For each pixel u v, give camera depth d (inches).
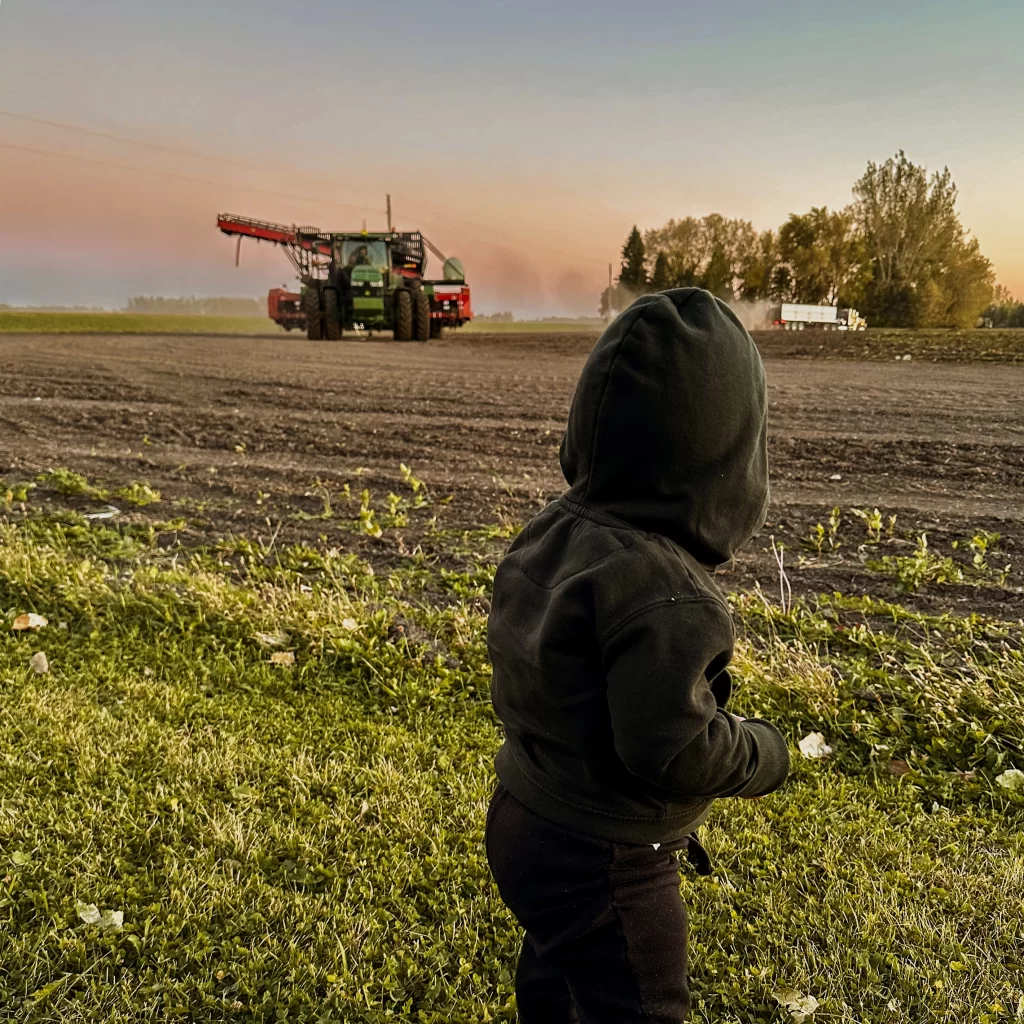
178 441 332.2
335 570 191.2
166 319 2721.5
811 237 2404.0
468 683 146.2
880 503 234.8
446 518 231.5
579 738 56.0
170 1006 82.3
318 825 108.9
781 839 108.3
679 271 2785.4
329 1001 83.7
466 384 519.2
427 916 96.1
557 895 58.1
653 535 55.5
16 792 113.1
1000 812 112.0
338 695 145.1
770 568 188.7
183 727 132.1
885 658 144.5
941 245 2181.3
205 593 171.3
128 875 99.2
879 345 845.8
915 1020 82.0
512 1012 82.6
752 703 135.9
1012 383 521.7
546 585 58.7
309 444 327.6
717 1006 84.4
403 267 1082.7
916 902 95.8
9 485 254.5
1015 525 211.3
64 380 504.7
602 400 56.1
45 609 171.5
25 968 85.8
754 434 57.9
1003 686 131.9
